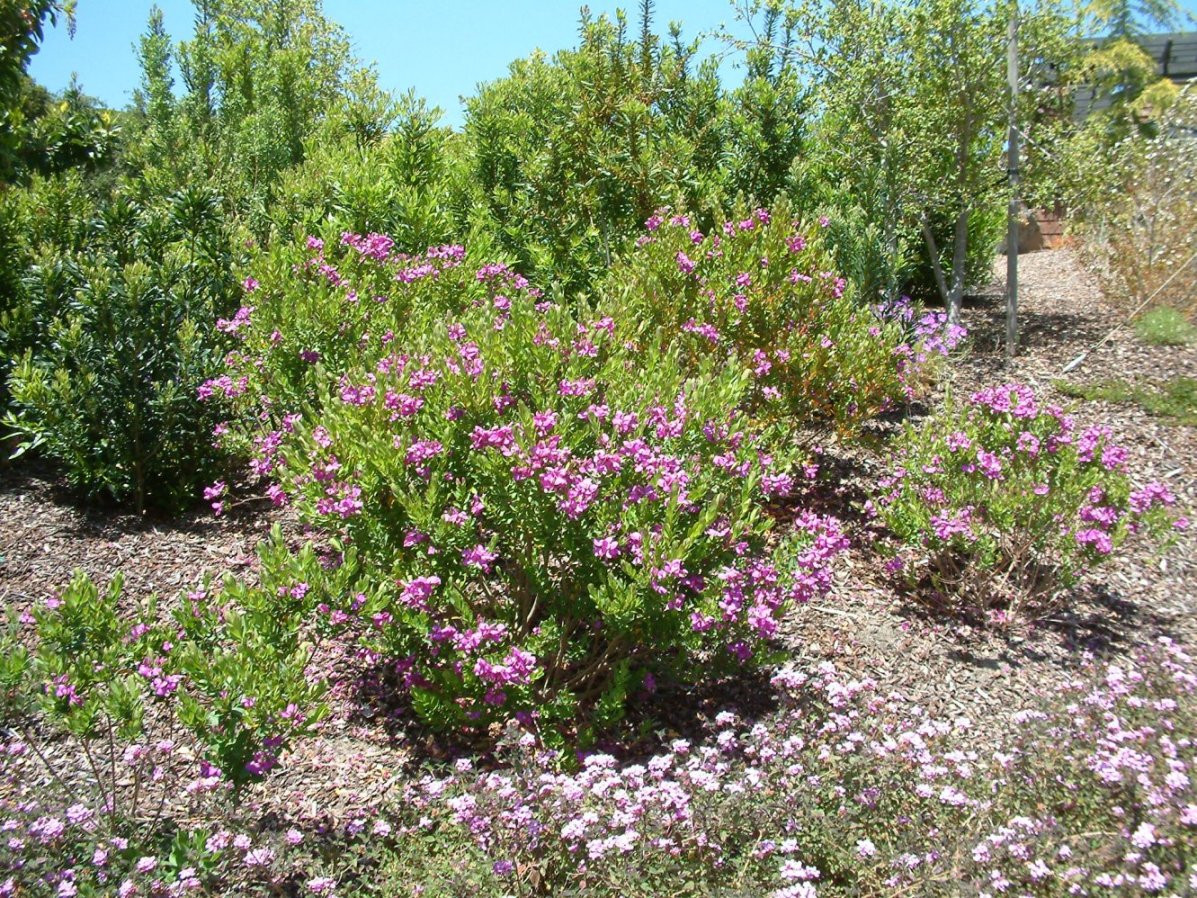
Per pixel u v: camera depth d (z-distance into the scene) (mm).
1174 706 3400
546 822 2768
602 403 3883
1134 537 5477
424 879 2723
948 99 8359
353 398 3805
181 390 5598
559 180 7891
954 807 2934
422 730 3748
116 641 3094
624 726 3756
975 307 10305
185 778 3402
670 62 8531
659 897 2566
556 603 3727
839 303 5645
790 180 8305
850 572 5105
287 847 2916
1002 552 5055
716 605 3480
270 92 13344
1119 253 9516
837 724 3232
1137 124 12969
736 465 3857
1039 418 4980
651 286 5582
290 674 3037
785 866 2572
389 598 3445
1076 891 2611
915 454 5082
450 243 7043
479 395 3619
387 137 9008
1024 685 4203
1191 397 7129
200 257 6316
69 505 5629
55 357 5812
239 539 5254
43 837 2717
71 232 7113
